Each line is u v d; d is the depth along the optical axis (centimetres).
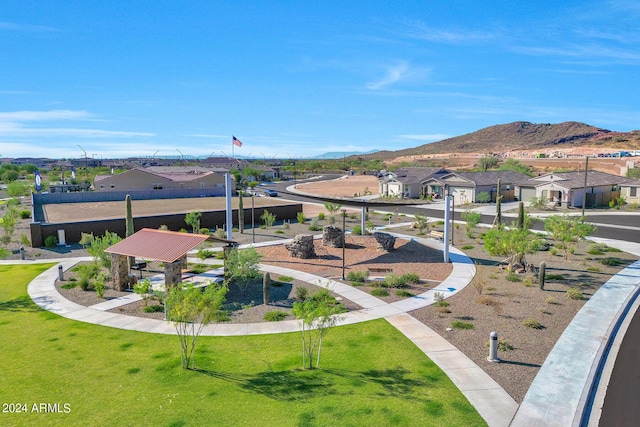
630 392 1335
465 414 1191
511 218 5072
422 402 1246
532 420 1171
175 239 2320
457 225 4547
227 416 1180
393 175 7994
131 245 2369
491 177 7062
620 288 2356
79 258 3152
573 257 3092
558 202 6025
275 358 1538
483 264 2920
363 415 1180
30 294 2320
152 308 2042
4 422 1165
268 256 3175
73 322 1912
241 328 1823
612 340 1723
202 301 1443
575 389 1330
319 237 3888
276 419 1165
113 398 1281
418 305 2095
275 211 4962
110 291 2366
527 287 2380
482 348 1609
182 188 7281
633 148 18562
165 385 1352
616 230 4203
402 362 1500
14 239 3838
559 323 1856
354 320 1903
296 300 2188
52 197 5594
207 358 1542
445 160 18338
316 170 17000
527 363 1495
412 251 3328
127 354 1583
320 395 1283
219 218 4500
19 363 1518
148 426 1141
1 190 9488
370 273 2700
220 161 18088
